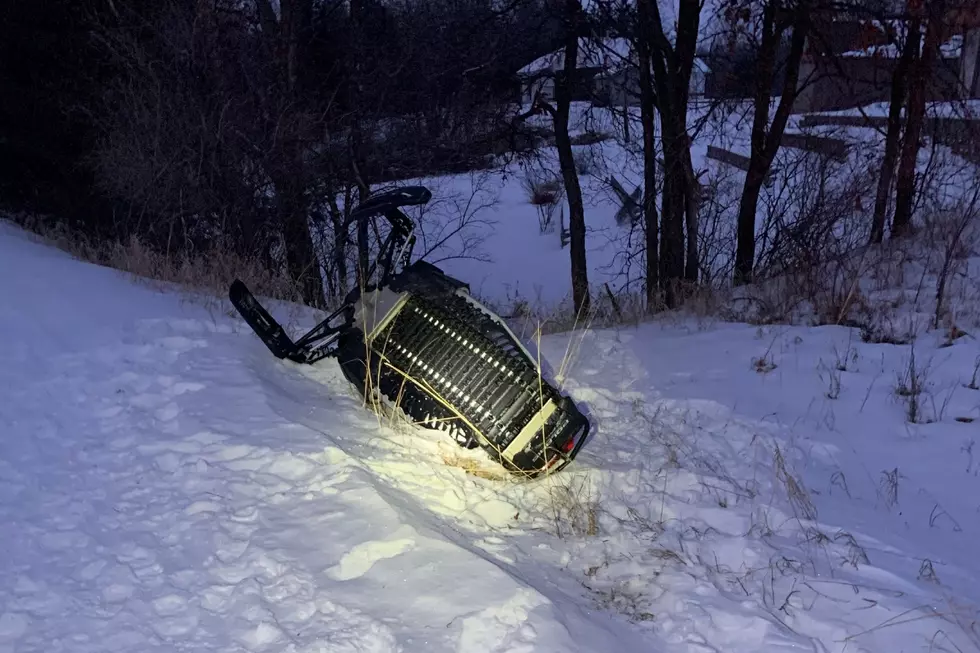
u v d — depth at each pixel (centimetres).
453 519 423
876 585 362
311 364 609
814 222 1156
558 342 805
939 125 1193
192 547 372
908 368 638
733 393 631
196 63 1295
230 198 1309
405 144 1503
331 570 350
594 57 1255
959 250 975
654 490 472
